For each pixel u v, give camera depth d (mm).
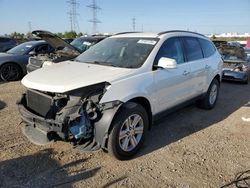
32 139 3939
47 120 3547
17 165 3742
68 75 3957
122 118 3756
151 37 4926
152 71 4371
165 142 4656
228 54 10672
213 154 4273
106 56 4816
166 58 4410
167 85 4680
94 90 3623
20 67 9969
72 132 3504
